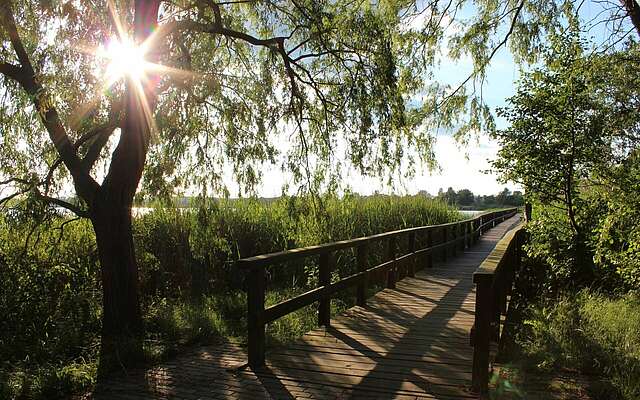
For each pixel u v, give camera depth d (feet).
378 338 21.31
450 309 27.02
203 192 28.68
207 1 25.76
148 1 23.40
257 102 28.73
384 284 38.55
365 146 27.73
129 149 23.99
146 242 37.99
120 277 24.14
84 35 24.34
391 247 33.88
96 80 24.75
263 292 18.38
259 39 27.53
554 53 29.43
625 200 25.79
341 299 32.45
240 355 20.30
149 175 26.61
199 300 34.65
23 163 27.73
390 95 27.37
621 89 26.20
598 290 28.78
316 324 24.84
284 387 15.89
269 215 41.91
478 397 14.61
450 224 49.08
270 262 18.47
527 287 32.76
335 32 26.53
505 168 33.04
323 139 28.89
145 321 26.40
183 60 25.07
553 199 32.17
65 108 25.11
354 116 27.43
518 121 31.58
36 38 24.97
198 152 28.17
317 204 29.71
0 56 23.68
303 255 20.57
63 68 24.64
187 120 26.63
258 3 28.19
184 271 38.60
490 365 17.19
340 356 18.92
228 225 40.88
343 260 40.57
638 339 19.03
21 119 27.12
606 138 29.12
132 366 19.22
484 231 82.28
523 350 18.22
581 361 16.76
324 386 15.88
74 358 22.33
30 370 19.99
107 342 21.74
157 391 16.15
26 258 29.78
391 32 27.96
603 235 26.04
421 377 16.43
